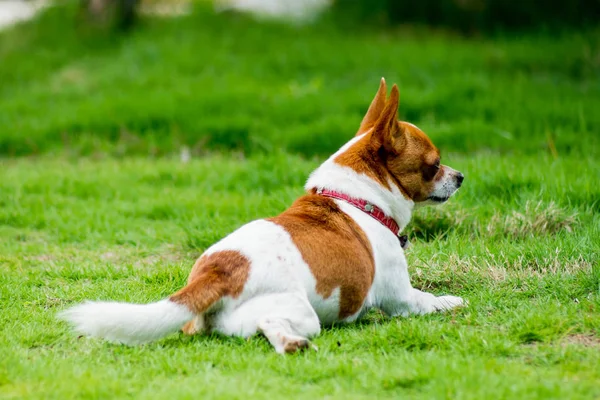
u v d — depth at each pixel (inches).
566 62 896.3
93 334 245.4
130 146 690.2
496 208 418.0
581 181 444.8
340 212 288.0
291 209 288.0
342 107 746.2
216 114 746.8
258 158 581.0
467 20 1085.8
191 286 254.2
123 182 571.8
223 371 236.7
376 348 257.4
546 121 673.0
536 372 229.6
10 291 328.2
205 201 496.7
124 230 453.1
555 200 420.5
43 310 304.8
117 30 1040.2
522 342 261.7
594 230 367.6
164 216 486.9
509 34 1039.6
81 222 462.9
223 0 1202.0
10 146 714.2
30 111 804.0
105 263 384.2
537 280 318.7
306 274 264.5
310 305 262.1
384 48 954.1
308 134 671.1
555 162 505.0
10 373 231.9
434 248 366.9
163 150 685.3
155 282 344.8
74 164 656.4
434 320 285.9
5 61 975.6
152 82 855.1
